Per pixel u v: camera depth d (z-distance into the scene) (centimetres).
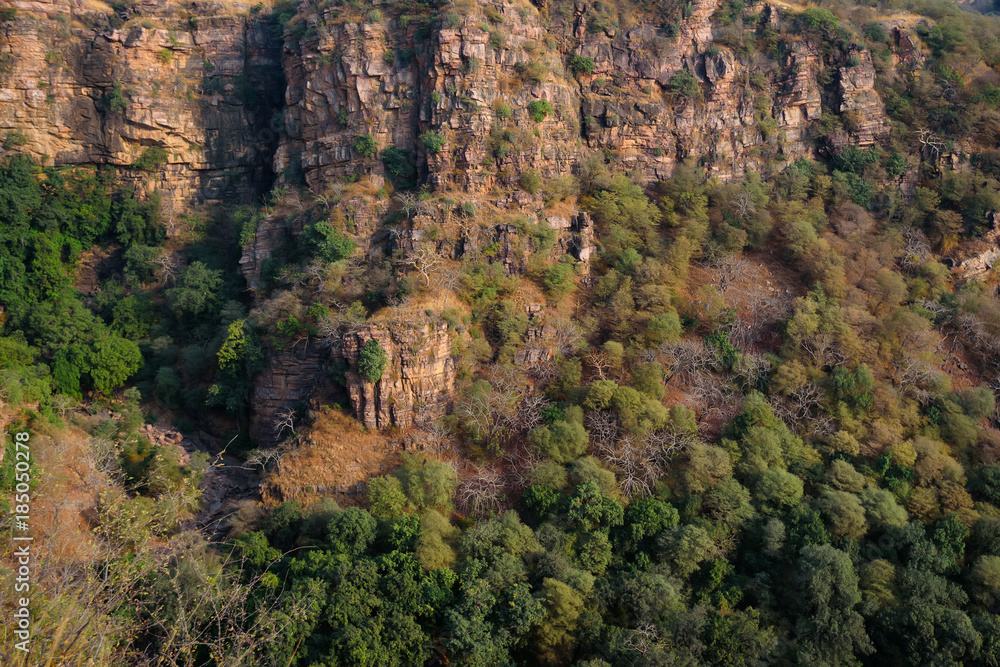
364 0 7000
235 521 4981
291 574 4403
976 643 4353
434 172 6562
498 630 4266
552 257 6625
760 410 5653
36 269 7000
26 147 7381
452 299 6081
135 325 6925
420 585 4372
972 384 6303
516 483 5331
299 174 7112
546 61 7150
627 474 5316
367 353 5469
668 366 6006
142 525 4344
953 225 7231
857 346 6100
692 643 4281
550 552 4725
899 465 5406
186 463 5709
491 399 5653
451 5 6725
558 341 6131
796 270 6962
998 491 5281
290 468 5350
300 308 6059
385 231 6400
